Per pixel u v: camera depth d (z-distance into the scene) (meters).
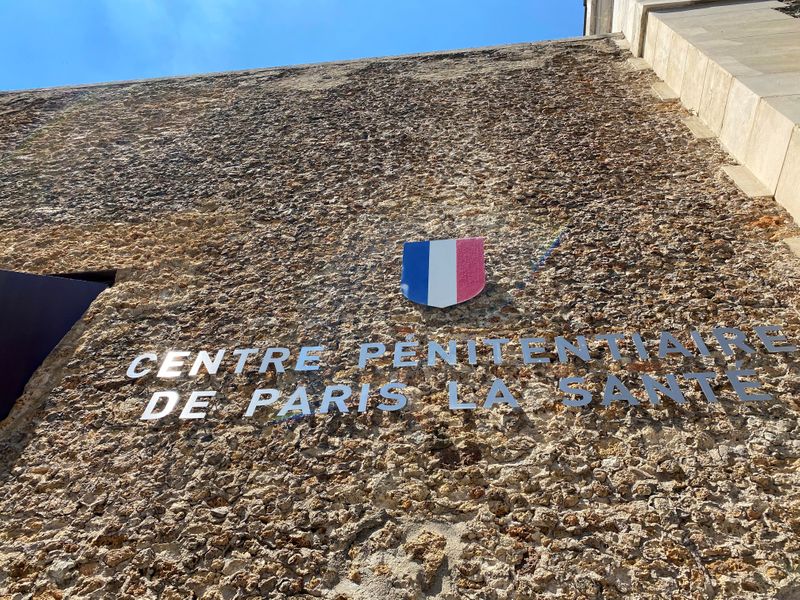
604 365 4.06
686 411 3.71
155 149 7.37
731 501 3.27
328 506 3.52
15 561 3.46
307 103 8.04
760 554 3.05
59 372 4.60
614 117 6.73
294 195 6.18
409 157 6.53
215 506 3.60
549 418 3.80
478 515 3.38
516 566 3.16
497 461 3.62
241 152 7.06
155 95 8.90
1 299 4.72
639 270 4.74
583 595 3.01
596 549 3.17
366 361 4.32
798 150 4.82
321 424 3.95
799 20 6.95
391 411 3.96
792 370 3.86
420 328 4.52
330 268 5.20
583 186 5.73
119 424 4.16
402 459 3.69
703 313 4.31
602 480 3.45
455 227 5.44
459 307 4.65
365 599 3.12
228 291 5.12
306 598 3.15
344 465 3.70
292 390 4.20
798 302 4.27
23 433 4.19
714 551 3.09
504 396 3.95
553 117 6.90
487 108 7.28
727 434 3.57
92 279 5.45
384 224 5.61
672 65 7.09
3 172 7.21
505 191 5.80
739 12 7.56
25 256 5.71
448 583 3.14
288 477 3.69
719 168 5.66
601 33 9.86
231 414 4.11
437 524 3.38
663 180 5.66
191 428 4.06
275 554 3.34
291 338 4.59
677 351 4.08
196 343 4.68
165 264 5.48
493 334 4.39
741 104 5.63
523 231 5.29
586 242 5.08
